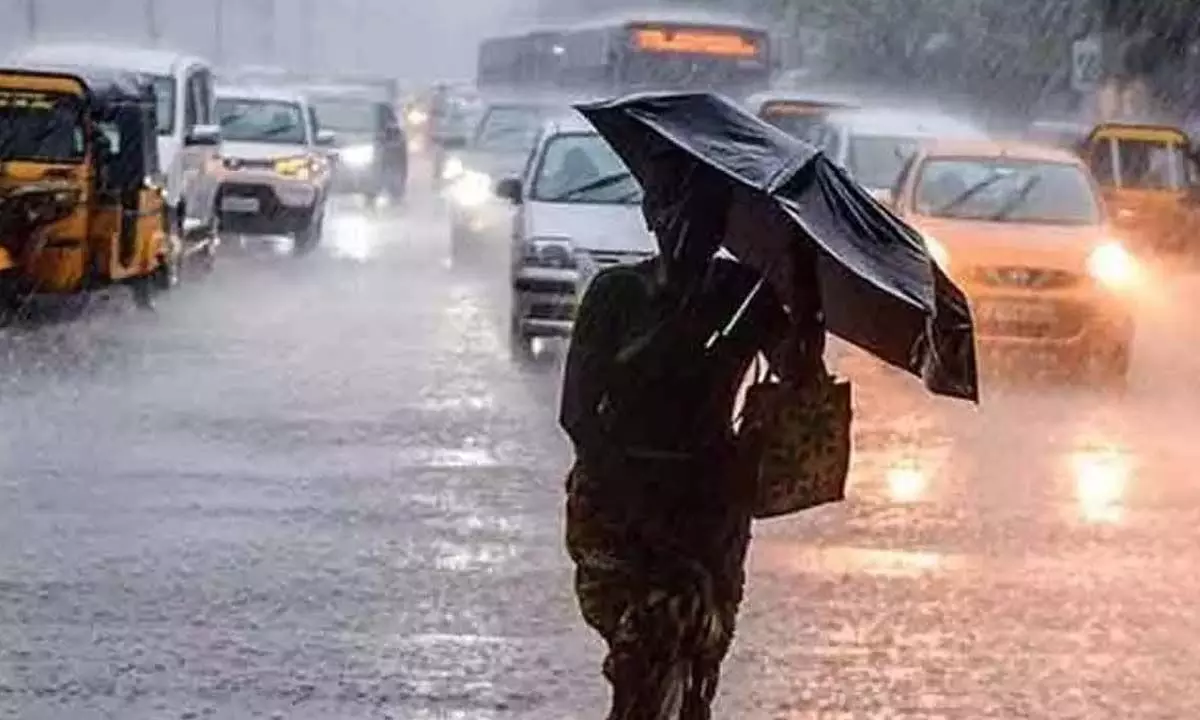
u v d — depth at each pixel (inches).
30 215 2009.1
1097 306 1963.6
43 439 1488.7
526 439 1539.1
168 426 1555.1
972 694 924.0
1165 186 3627.0
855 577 1135.0
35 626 991.6
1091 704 914.7
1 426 1540.4
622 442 722.2
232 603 1042.1
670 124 729.0
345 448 1481.3
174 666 931.3
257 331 2182.6
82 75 2127.2
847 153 2600.9
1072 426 1706.4
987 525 1282.0
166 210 2415.1
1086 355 1971.0
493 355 2022.6
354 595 1066.1
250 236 3206.2
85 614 1014.4
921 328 682.8
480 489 1348.4
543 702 896.3
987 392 1900.8
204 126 2706.7
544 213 1958.7
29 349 1975.9
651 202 729.0
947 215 2079.2
